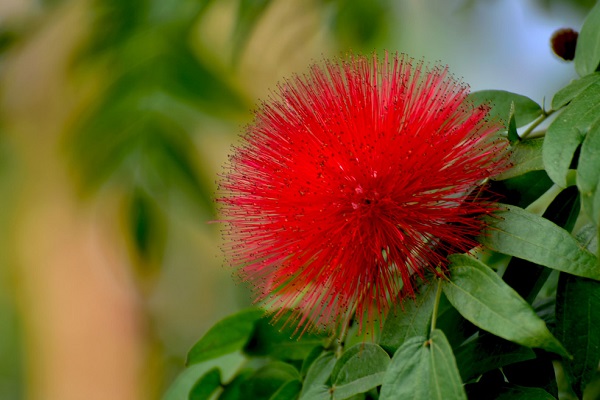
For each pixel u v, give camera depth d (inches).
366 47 32.4
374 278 19.9
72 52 33.5
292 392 20.9
